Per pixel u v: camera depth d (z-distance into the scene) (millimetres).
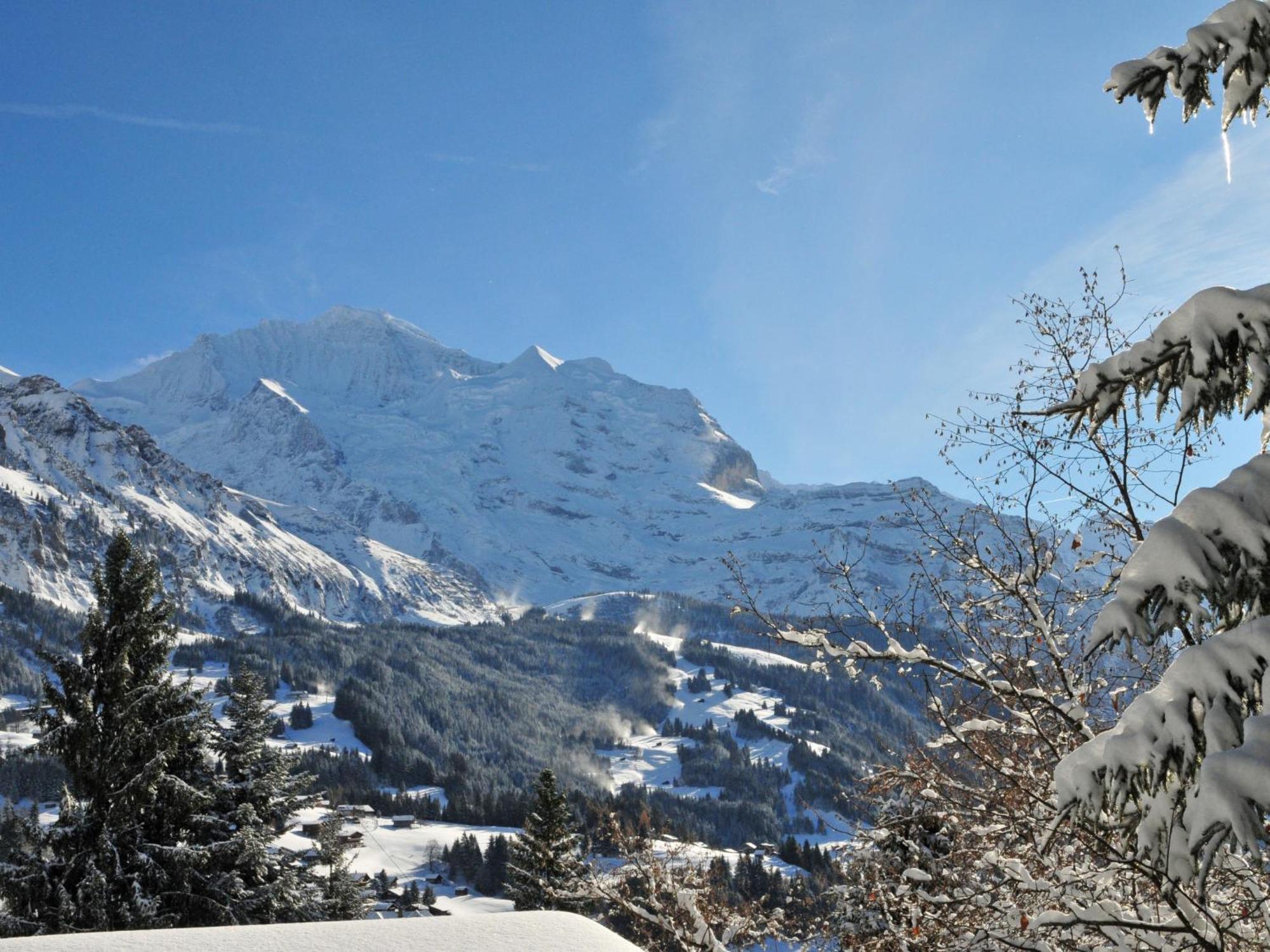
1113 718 5379
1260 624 2318
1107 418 3002
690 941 6340
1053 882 4762
